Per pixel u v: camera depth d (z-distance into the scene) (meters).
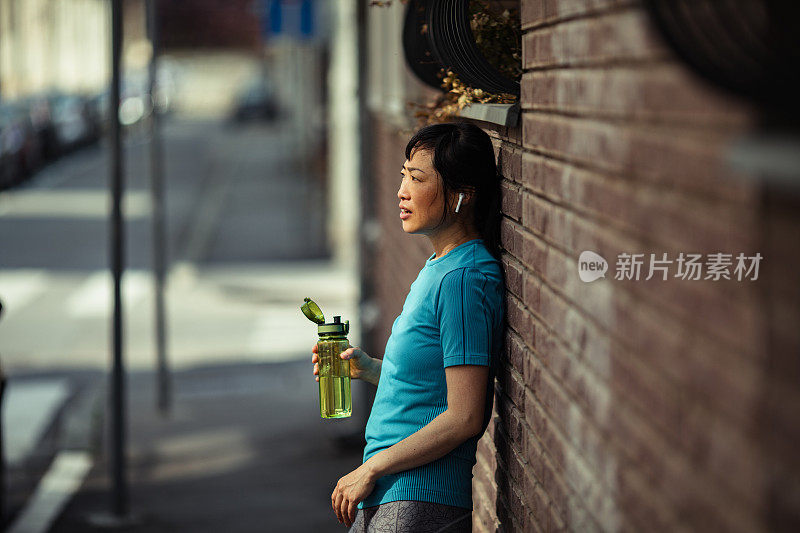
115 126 11.30
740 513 2.41
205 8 119.56
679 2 2.39
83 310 23.28
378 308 14.99
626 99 3.15
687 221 2.68
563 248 3.94
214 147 70.12
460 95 5.84
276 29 25.77
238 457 13.30
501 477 5.37
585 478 3.67
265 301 24.64
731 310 2.44
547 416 4.24
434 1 5.34
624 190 3.19
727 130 2.42
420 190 4.89
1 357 19.33
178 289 25.89
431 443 4.53
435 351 4.69
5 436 14.66
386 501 4.68
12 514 11.27
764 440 2.29
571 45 3.80
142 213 38.69
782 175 2.02
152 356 19.59
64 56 85.38
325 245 30.77
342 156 29.48
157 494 11.88
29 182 48.66
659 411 2.91
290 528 10.34
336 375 5.23
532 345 4.50
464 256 4.83
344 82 29.19
